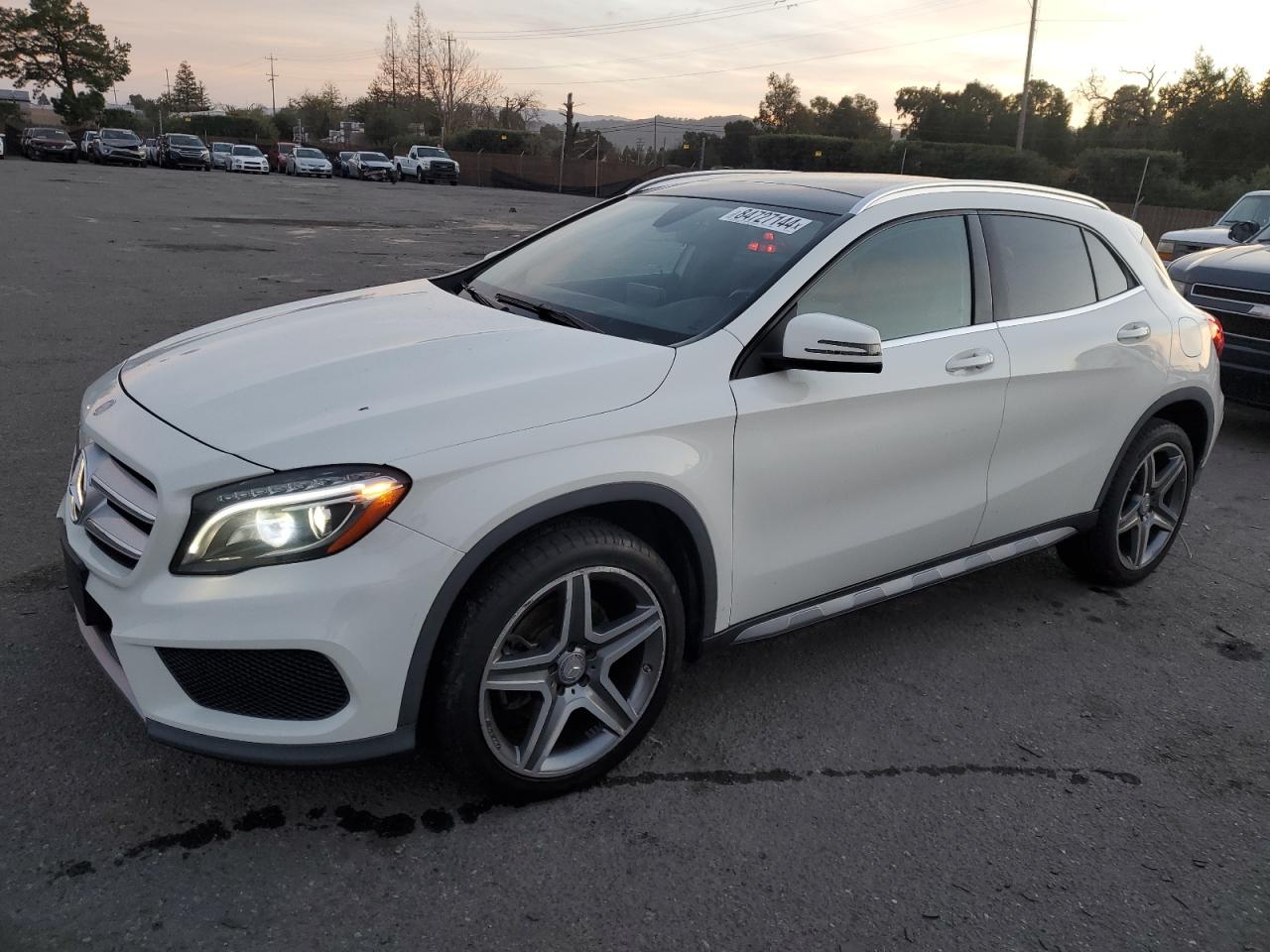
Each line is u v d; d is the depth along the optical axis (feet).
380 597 7.20
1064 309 12.28
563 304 10.71
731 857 8.16
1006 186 12.16
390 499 7.20
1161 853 8.65
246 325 10.49
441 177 155.43
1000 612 13.33
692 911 7.52
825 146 146.30
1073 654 12.22
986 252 11.47
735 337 9.29
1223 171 153.28
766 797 8.96
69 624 10.82
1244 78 157.07
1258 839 8.93
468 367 8.54
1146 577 14.66
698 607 9.30
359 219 70.79
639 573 8.52
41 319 27.12
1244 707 11.27
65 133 151.64
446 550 7.36
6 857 7.48
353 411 7.72
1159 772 9.89
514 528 7.65
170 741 7.38
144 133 272.31
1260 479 20.45
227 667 7.22
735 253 10.48
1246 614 13.75
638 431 8.32
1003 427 11.39
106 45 230.27
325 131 289.94
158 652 7.27
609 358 8.81
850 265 10.21
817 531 9.92
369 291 12.34
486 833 8.19
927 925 7.59
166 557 7.23
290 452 7.29
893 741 10.03
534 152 189.67
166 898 7.22
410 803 8.48
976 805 9.11
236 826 8.03
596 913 7.43
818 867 8.12
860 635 12.37
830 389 9.59
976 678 11.44
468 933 7.14
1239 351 22.29
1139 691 11.46
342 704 7.45
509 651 8.15
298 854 7.78
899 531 10.67
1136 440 13.34
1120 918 7.82
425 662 7.52
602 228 12.58
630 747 9.09
